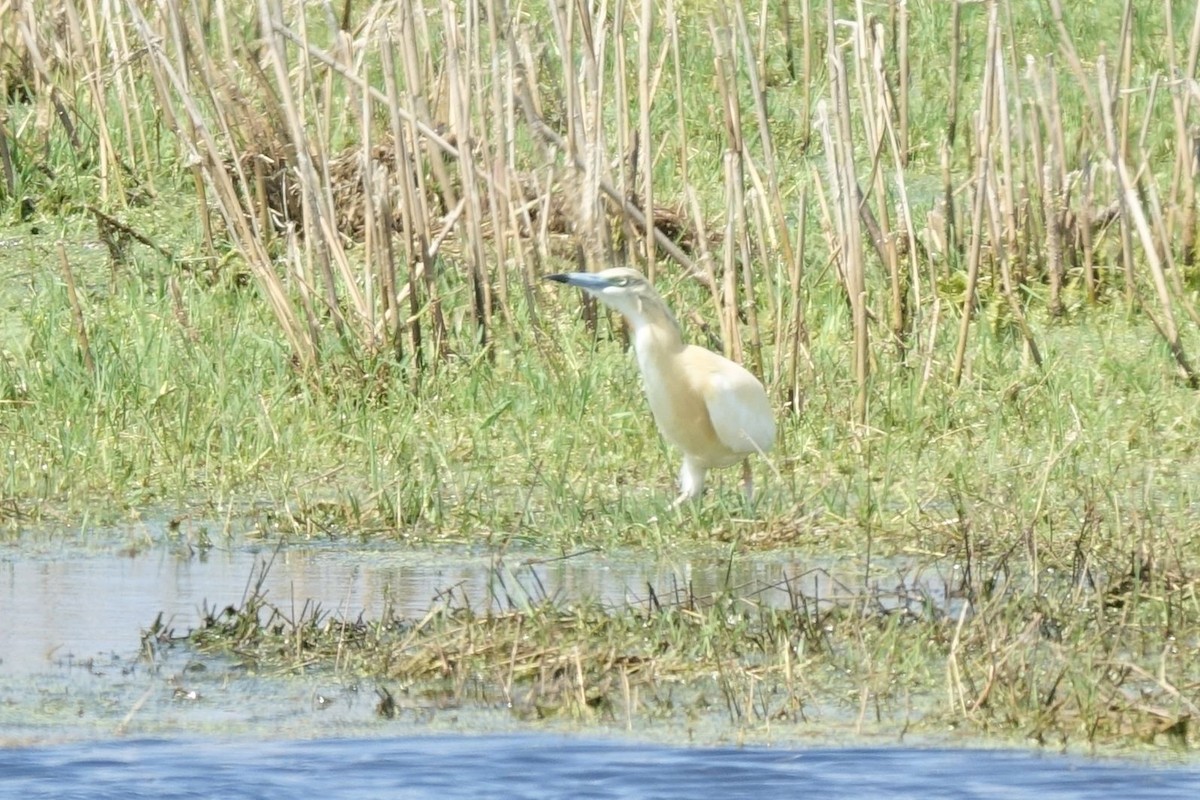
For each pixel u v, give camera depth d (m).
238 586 10.63
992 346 15.66
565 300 16.23
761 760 8.06
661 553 11.41
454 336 15.63
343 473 13.17
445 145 15.26
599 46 15.34
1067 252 17.22
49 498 12.54
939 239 16.92
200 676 9.14
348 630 9.63
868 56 16.80
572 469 13.23
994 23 16.08
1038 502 11.52
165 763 8.01
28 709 8.64
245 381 14.55
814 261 17.09
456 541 11.70
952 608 10.15
